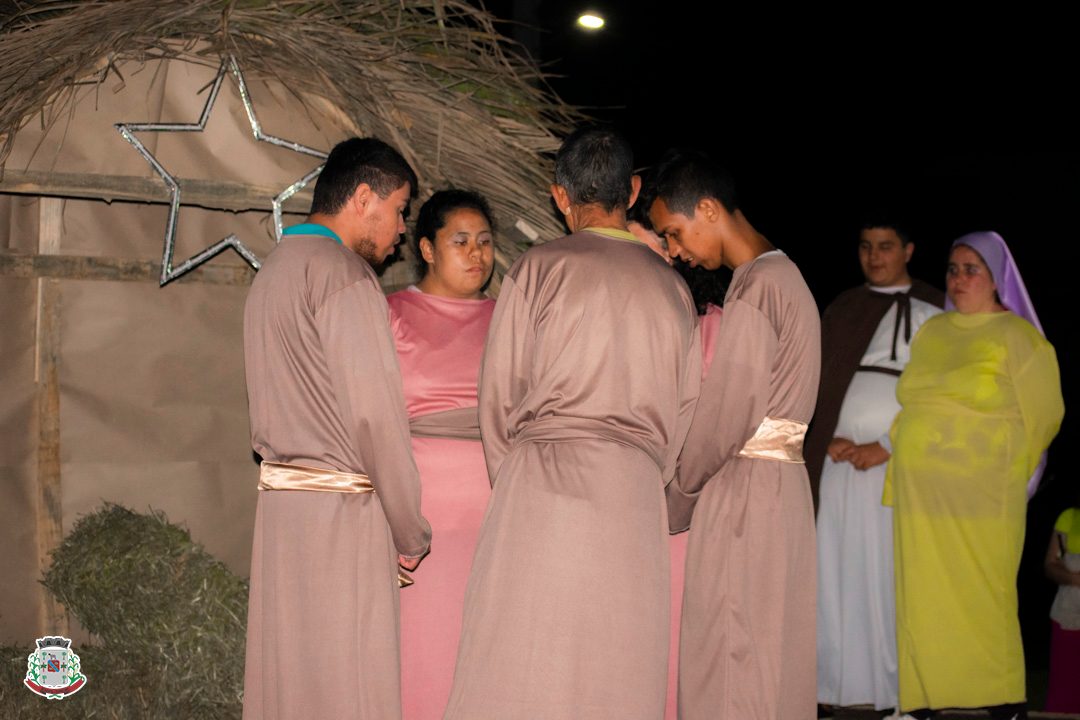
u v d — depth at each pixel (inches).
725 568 124.5
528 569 110.1
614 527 110.5
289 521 116.7
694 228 129.1
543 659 108.7
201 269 157.6
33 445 148.7
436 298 136.8
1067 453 319.9
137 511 153.6
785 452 125.6
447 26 174.4
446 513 131.3
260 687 119.0
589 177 118.7
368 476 118.4
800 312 124.6
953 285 176.1
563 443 112.4
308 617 115.8
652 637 111.6
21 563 147.3
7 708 133.3
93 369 151.6
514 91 174.7
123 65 143.3
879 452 179.6
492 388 116.5
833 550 183.0
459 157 161.6
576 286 113.7
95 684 137.4
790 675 124.7
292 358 116.8
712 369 123.3
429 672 129.2
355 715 116.0
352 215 123.6
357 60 153.8
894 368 183.6
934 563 168.6
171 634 133.4
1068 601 181.3
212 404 158.4
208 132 147.6
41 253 148.6
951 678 167.3
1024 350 169.6
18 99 136.3
